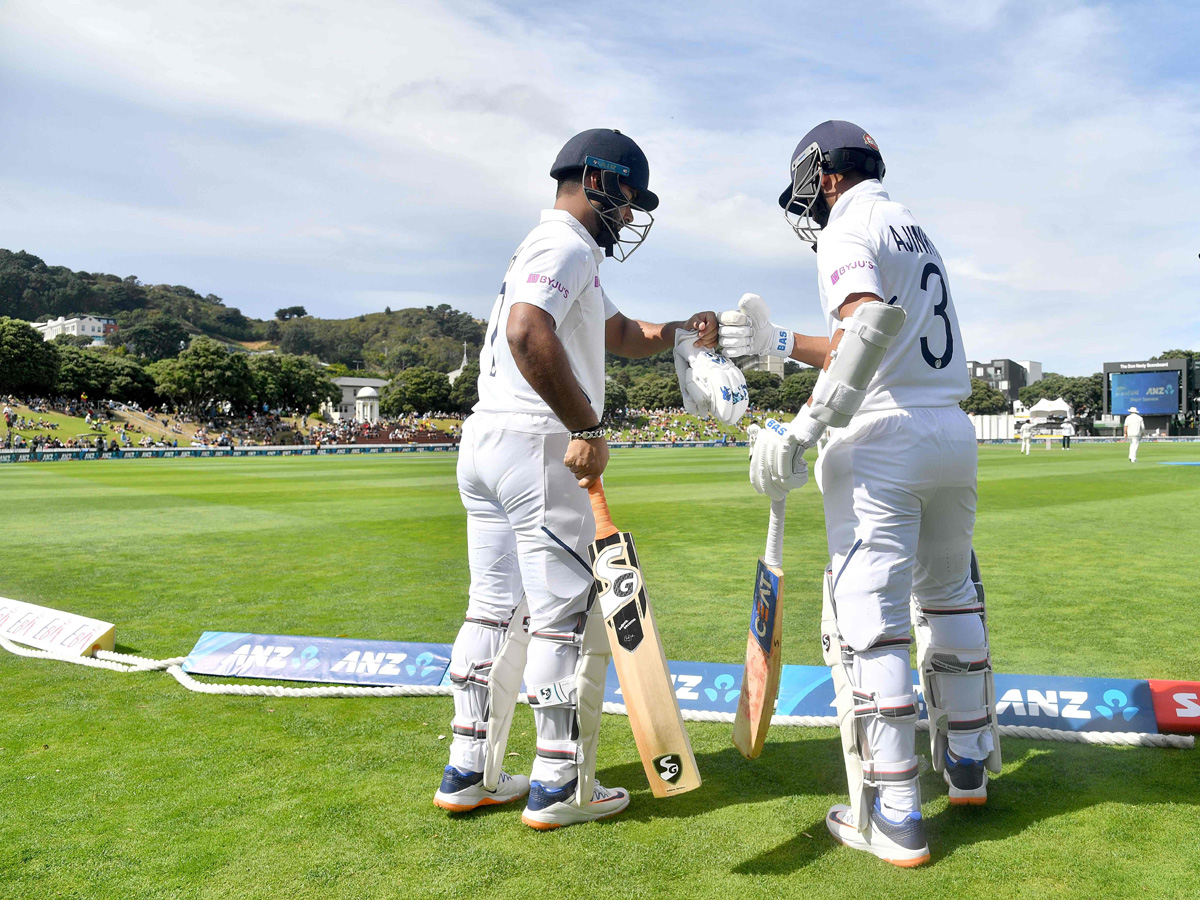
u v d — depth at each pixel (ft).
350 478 69.87
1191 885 6.25
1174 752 9.14
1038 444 164.14
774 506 7.86
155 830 7.36
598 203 7.87
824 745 9.63
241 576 21.44
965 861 6.76
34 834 7.27
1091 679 10.21
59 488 56.54
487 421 7.83
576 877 6.53
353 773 8.73
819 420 6.95
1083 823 7.42
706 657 13.28
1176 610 16.47
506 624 8.03
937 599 8.04
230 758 9.14
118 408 217.36
